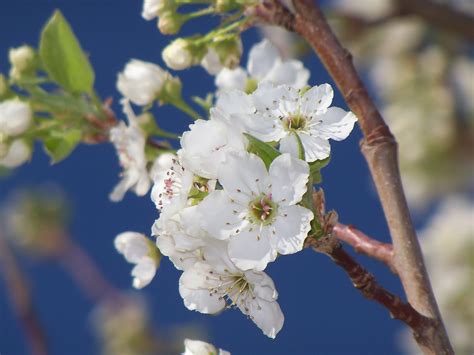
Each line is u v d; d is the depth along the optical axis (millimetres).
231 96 467
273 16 506
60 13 542
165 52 523
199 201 467
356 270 467
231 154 460
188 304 475
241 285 474
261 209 461
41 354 688
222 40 524
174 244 474
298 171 457
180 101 539
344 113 467
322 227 462
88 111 547
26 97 546
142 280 515
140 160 530
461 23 656
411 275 486
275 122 464
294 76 552
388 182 491
